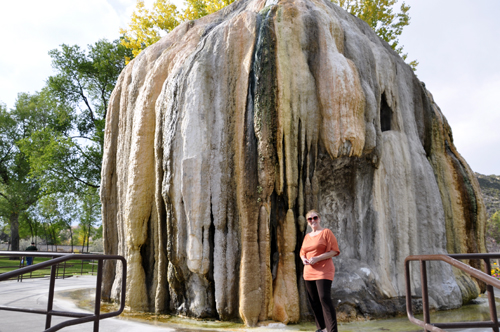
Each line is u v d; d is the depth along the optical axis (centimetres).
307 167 609
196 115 609
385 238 650
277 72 587
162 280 627
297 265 574
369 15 2027
